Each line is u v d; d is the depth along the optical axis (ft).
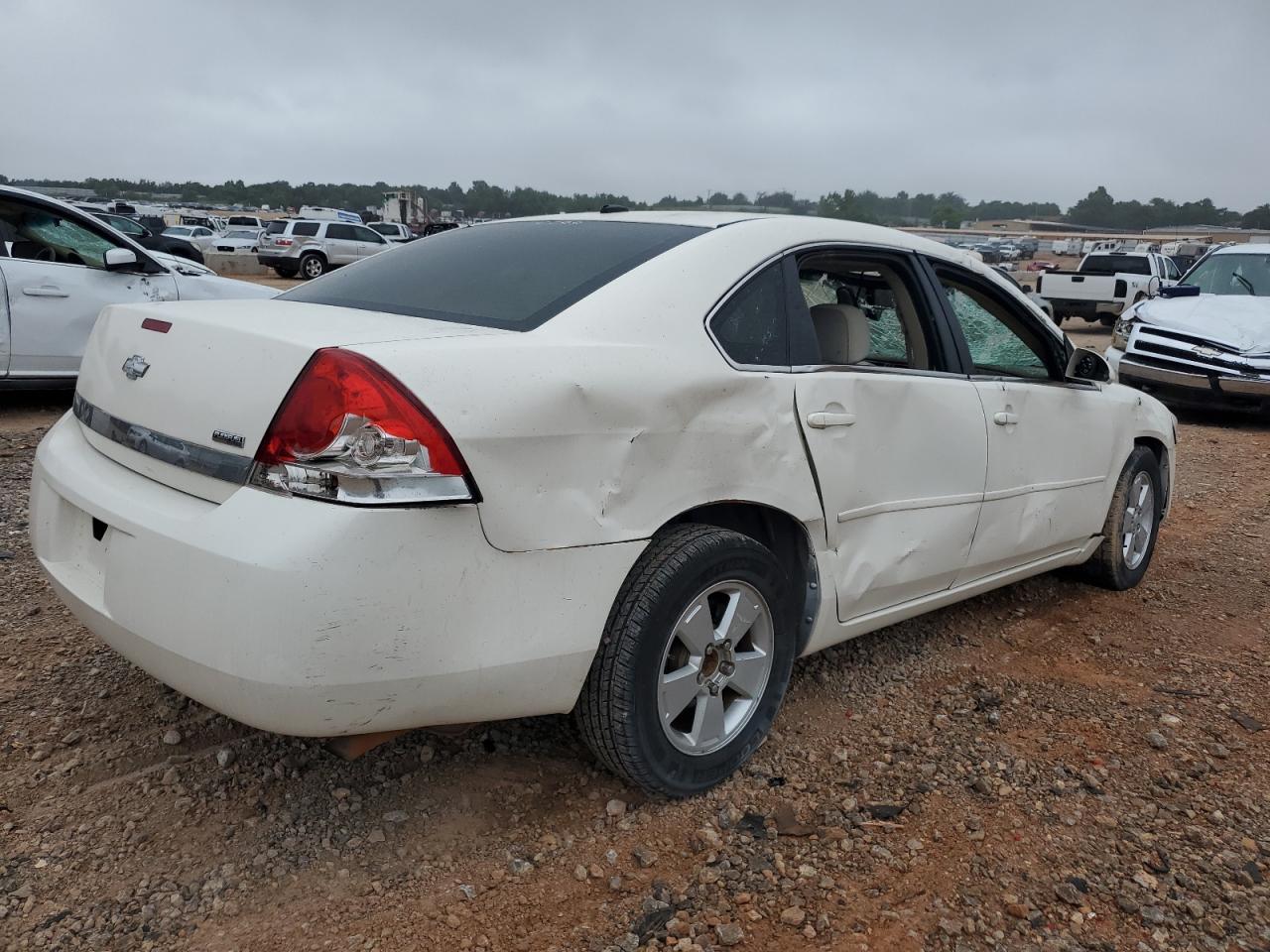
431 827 8.57
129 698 10.40
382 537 6.80
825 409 9.71
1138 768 10.12
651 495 8.20
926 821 9.00
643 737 8.38
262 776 9.13
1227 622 14.60
